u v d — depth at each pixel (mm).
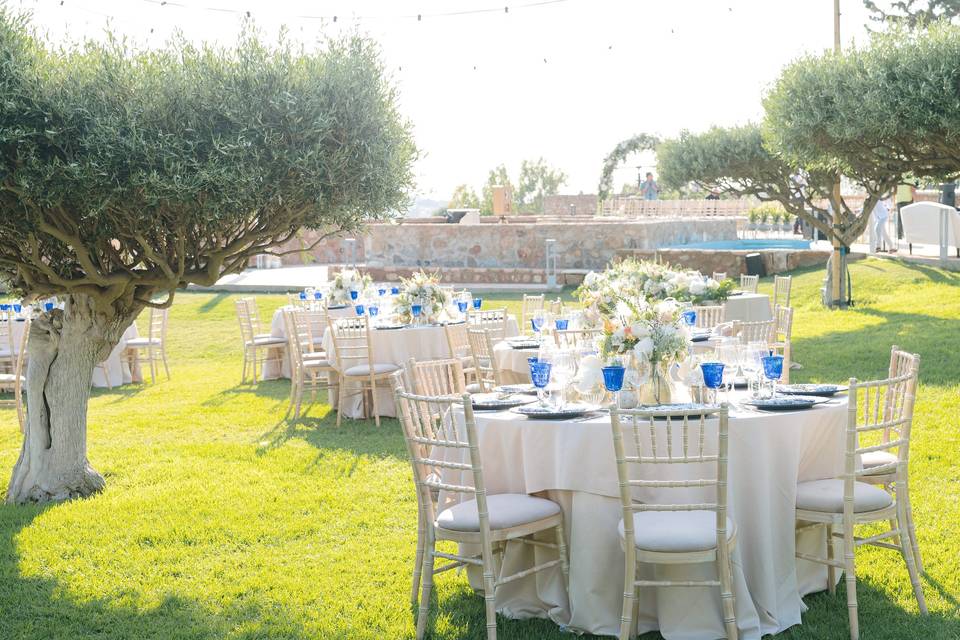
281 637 4207
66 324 6652
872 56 11242
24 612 4578
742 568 4094
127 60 5367
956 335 11359
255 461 7543
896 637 3963
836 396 4766
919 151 11906
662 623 4078
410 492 6453
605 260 20922
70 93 5164
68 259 6180
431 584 4238
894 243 21516
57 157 5082
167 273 5984
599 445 4121
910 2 29219
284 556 5258
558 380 4621
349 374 9219
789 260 19766
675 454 4102
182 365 14391
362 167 5832
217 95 5395
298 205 5898
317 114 5602
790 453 4203
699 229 26594
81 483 6684
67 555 5402
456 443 4094
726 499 3787
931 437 7012
